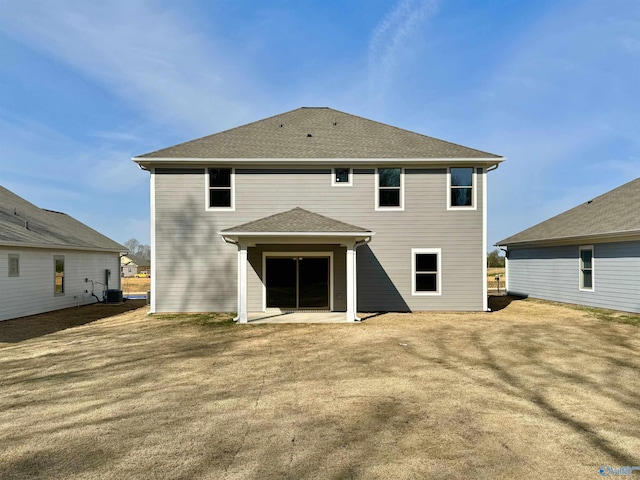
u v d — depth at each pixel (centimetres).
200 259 1323
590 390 549
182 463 348
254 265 1336
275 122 1659
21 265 1324
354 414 461
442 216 1346
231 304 1324
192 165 1323
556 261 1662
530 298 1823
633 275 1275
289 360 714
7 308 1252
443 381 589
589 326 1066
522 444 385
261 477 324
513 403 497
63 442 391
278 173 1345
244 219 1333
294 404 494
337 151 1372
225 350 795
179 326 1077
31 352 791
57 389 557
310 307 1341
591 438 399
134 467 342
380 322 1130
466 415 458
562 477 326
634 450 374
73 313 1435
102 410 476
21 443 389
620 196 1692
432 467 341
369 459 354
